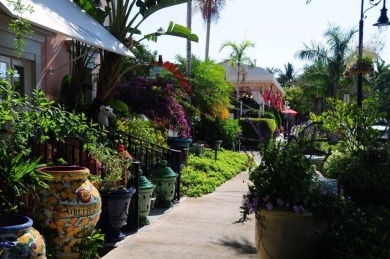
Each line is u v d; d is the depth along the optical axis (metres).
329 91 32.81
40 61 8.62
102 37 8.09
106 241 5.61
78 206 4.32
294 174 4.38
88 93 11.00
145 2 9.78
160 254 5.33
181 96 14.43
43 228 4.30
